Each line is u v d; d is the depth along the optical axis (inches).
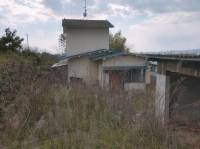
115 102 291.7
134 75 721.6
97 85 397.7
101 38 927.0
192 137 234.7
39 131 264.7
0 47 679.7
